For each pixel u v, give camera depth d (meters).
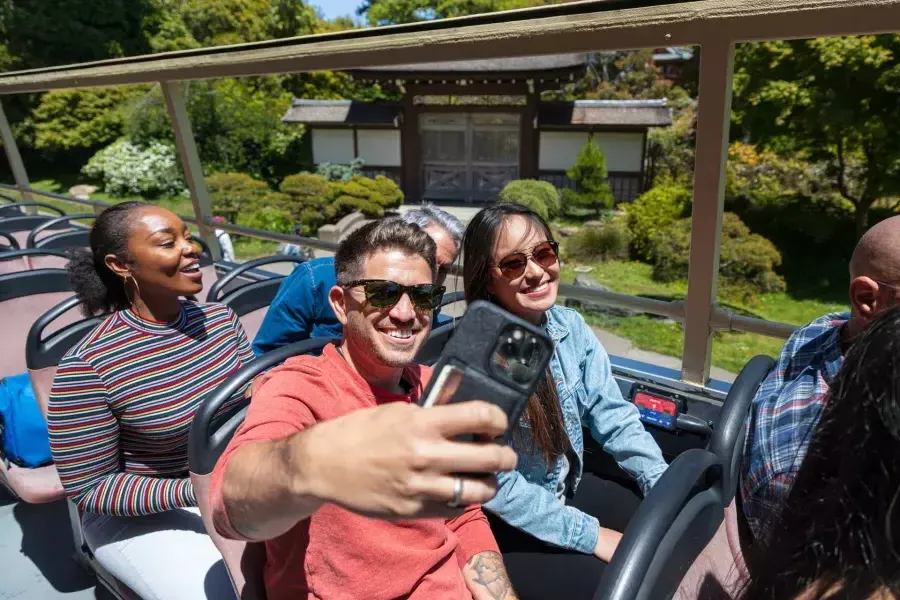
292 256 2.98
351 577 1.18
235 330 1.97
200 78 3.33
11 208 6.20
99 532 1.75
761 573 0.80
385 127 19.12
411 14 25.08
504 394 0.63
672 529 0.95
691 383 2.12
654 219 11.64
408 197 19.00
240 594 1.38
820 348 1.37
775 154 12.15
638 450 1.71
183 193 18.94
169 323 1.79
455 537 1.36
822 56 9.41
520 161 17.58
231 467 0.83
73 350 1.66
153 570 1.63
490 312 0.64
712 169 1.83
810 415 1.26
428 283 1.28
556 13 1.88
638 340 6.77
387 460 0.54
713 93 1.74
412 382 1.47
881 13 1.42
